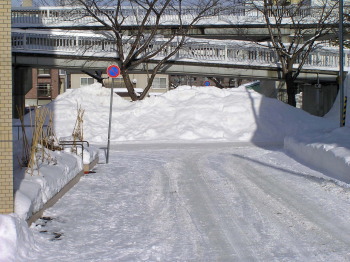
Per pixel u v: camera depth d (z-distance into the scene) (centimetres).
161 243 741
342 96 1970
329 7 3656
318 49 3475
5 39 745
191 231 806
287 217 883
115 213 928
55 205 966
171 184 1219
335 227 812
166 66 3275
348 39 3759
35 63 3078
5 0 746
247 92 2906
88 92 2869
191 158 1719
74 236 777
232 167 1486
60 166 1073
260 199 1034
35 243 718
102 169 1455
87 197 1054
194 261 660
